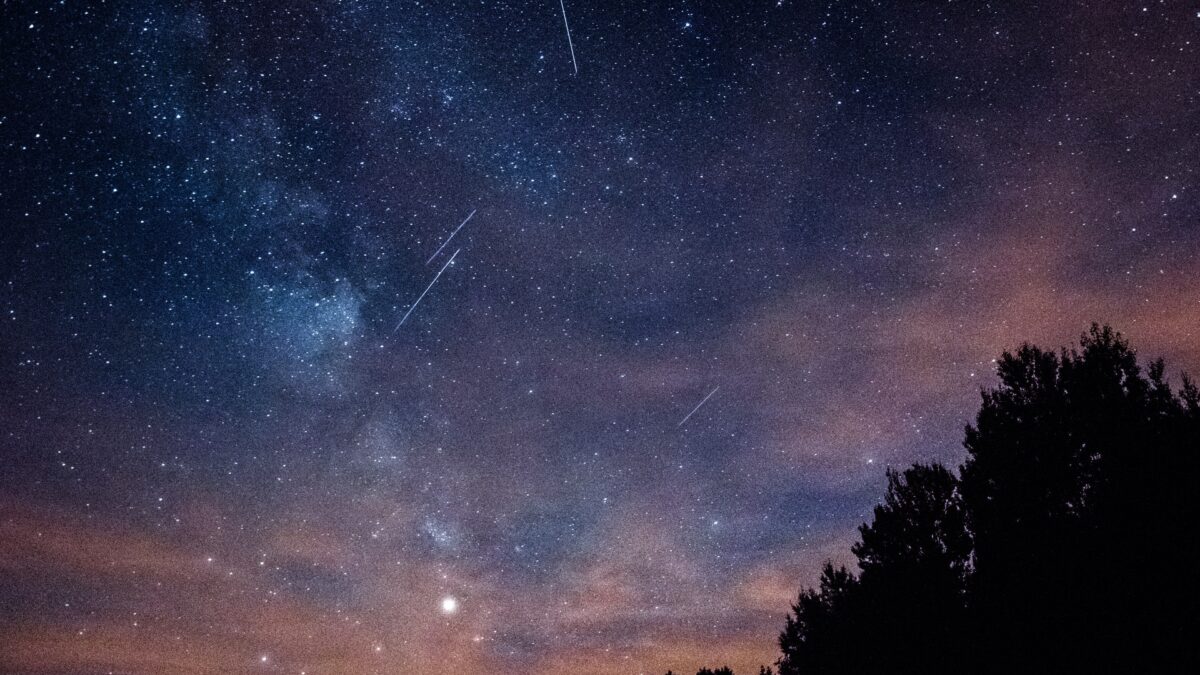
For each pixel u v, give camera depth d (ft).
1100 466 19.40
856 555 27.71
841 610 28.81
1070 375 20.70
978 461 22.36
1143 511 17.75
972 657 21.35
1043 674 18.80
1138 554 17.54
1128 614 17.35
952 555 24.85
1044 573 19.27
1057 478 20.39
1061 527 19.43
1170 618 16.72
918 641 24.02
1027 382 22.13
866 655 26.18
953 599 23.59
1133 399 19.27
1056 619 18.71
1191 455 17.39
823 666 28.63
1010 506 20.89
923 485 26.66
